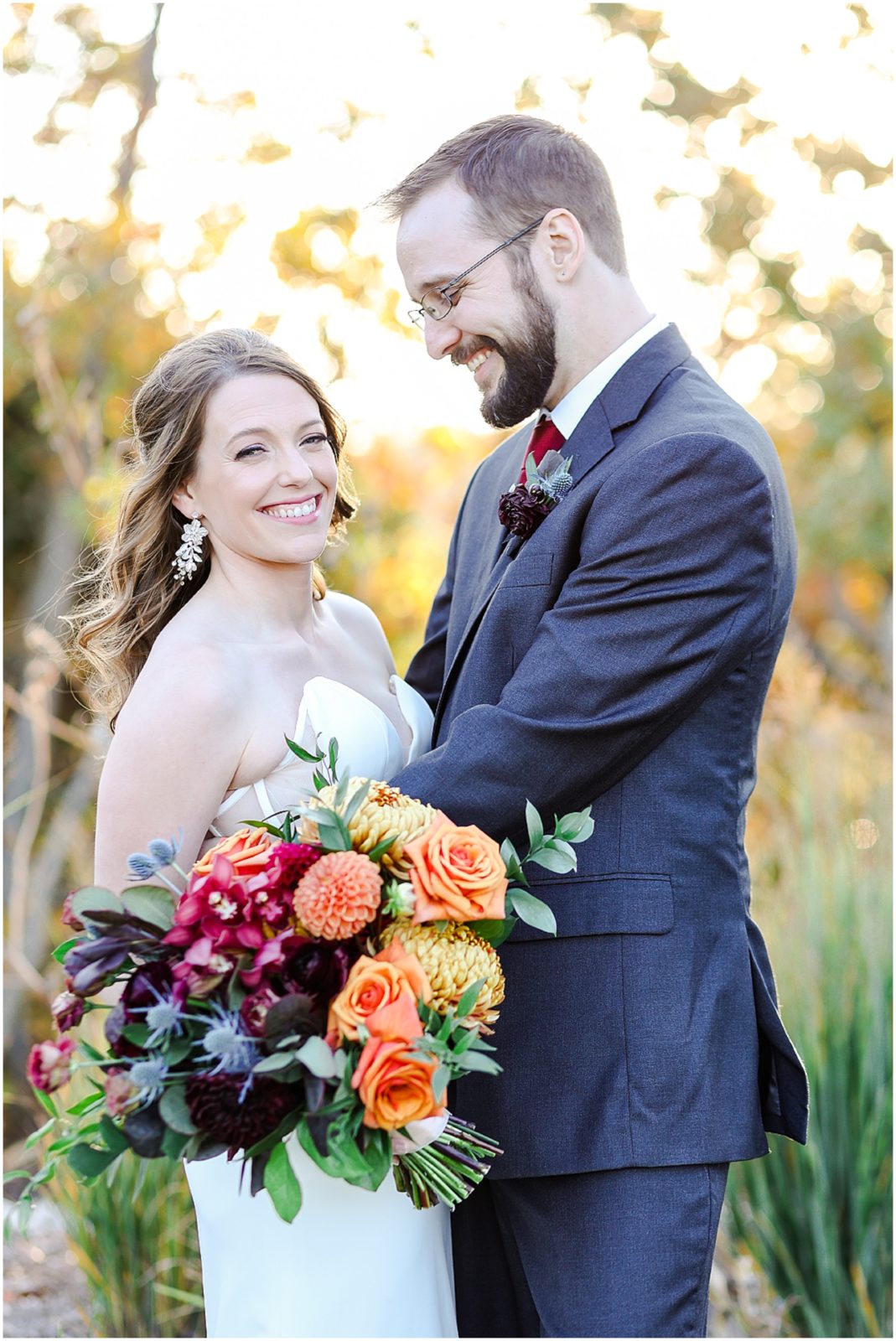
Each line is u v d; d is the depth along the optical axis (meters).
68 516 5.45
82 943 1.69
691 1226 2.00
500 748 1.97
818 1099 3.19
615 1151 2.00
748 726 2.21
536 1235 2.08
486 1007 1.70
